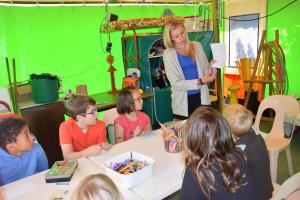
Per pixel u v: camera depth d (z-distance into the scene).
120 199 0.85
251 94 4.45
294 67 4.43
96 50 3.87
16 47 3.26
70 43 3.63
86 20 3.71
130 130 2.18
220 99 3.62
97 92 3.98
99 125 2.06
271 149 2.38
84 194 0.80
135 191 1.30
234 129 1.40
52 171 1.46
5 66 3.21
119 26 3.36
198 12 4.83
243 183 1.12
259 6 4.62
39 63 3.44
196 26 4.07
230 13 5.08
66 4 3.51
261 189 1.35
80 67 3.77
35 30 3.36
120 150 1.80
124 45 3.98
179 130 1.70
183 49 2.39
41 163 1.72
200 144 1.07
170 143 1.70
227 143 1.09
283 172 2.89
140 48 3.75
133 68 3.87
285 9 4.34
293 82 4.50
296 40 4.31
